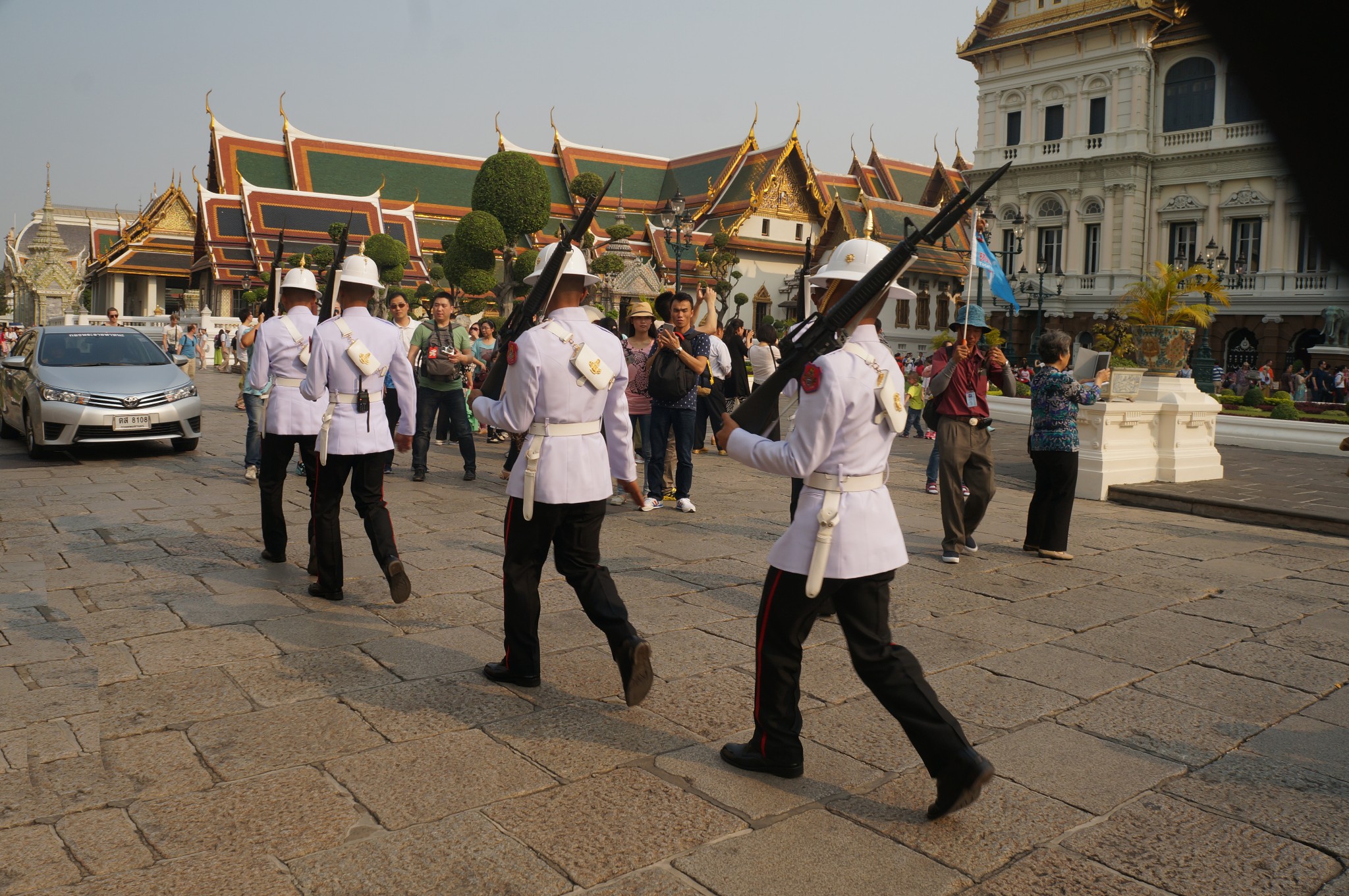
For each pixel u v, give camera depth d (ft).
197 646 16.11
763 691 11.55
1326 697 14.84
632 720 13.37
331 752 12.17
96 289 250.57
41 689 14.12
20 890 9.14
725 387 43.16
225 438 46.42
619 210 122.52
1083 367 25.82
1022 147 152.66
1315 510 30.09
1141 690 15.02
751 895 9.28
